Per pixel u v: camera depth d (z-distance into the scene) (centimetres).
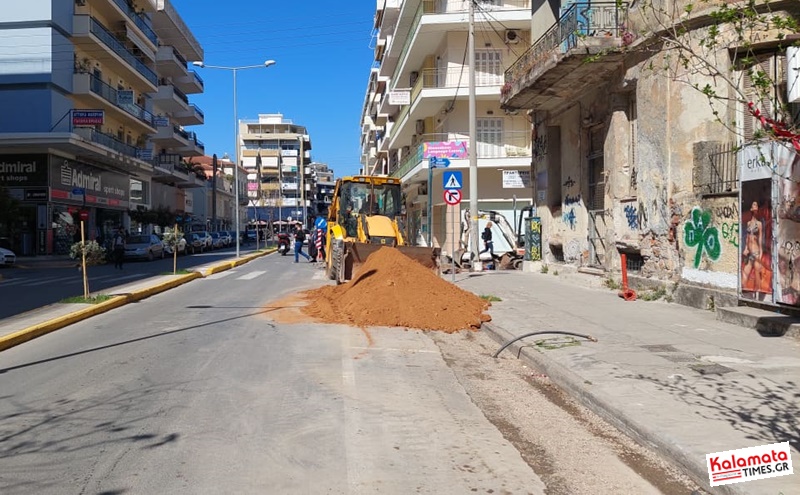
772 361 793
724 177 1197
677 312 1211
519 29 3117
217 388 736
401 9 3581
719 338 950
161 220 5281
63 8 3703
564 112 2016
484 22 3005
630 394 669
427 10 3127
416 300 1252
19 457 521
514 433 604
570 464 524
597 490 471
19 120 3550
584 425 630
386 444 557
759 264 1034
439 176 3416
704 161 1236
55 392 724
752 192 1043
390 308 1238
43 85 3559
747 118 1139
